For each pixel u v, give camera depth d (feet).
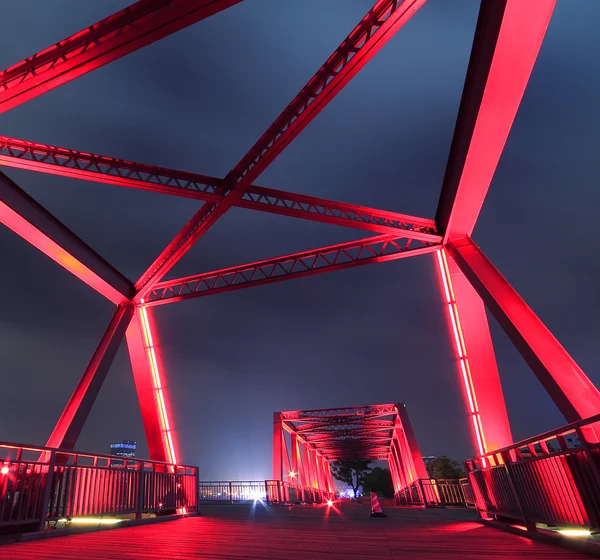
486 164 39.78
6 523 22.15
